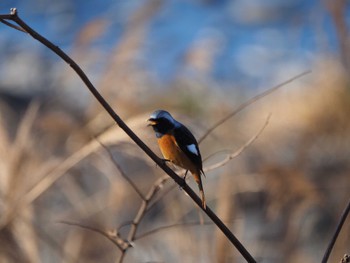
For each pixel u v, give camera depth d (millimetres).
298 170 13367
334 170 16500
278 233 13766
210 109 19016
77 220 12359
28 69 26922
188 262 11648
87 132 12578
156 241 12531
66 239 12484
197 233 13008
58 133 12414
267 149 15406
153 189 9633
